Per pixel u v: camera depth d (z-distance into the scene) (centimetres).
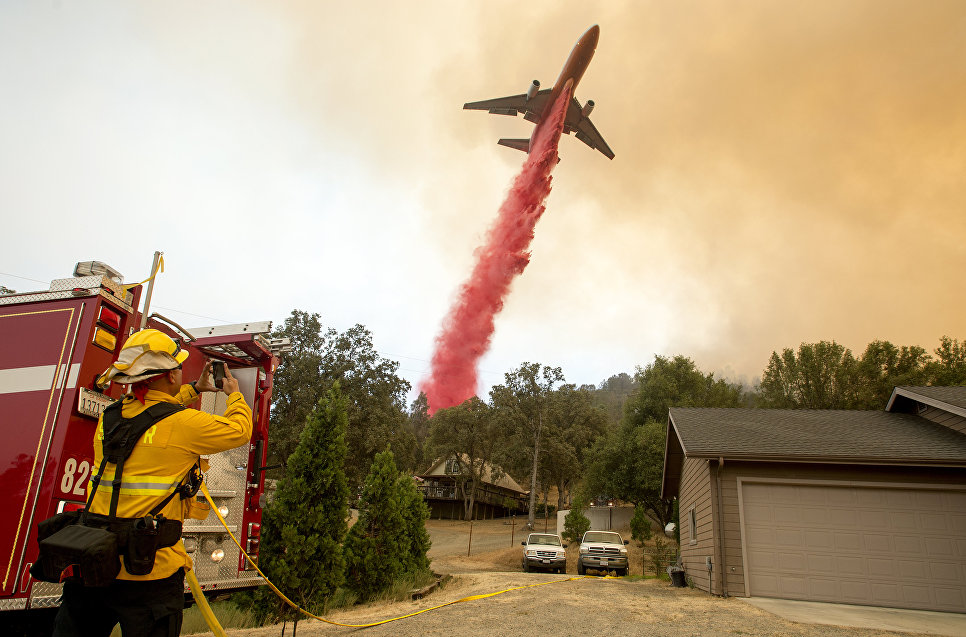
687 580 1471
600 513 3834
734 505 1160
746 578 1113
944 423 1318
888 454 1120
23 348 400
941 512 1111
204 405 586
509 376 5759
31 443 375
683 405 4228
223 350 637
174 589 261
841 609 994
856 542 1117
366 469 3959
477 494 6131
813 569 1112
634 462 3850
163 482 257
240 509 588
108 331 414
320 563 788
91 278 409
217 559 548
